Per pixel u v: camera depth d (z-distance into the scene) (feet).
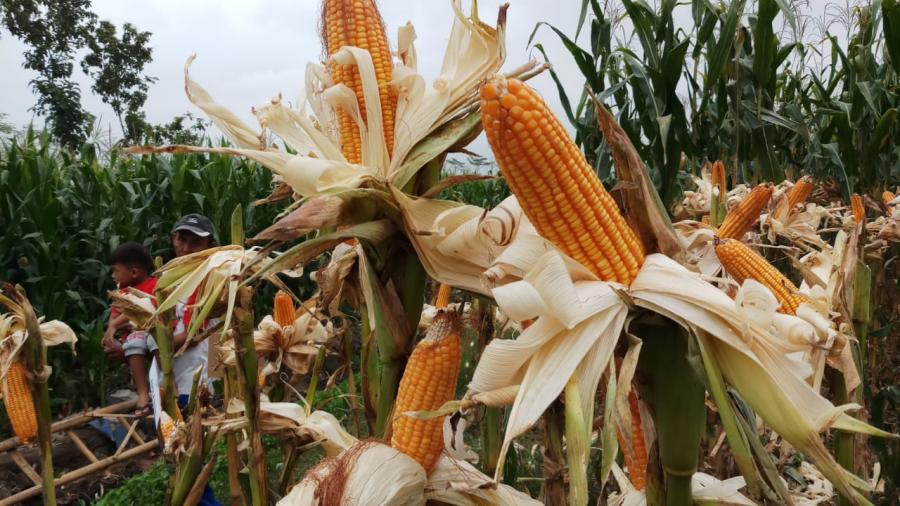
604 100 18.29
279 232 7.31
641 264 5.90
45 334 12.34
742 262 7.80
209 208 35.55
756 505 6.74
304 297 37.11
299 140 8.59
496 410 10.21
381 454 6.62
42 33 119.34
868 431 5.27
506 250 6.06
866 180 19.72
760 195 9.91
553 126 5.17
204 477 9.13
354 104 8.07
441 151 7.91
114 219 32.89
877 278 16.25
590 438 5.25
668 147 18.06
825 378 8.86
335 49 8.59
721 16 19.60
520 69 8.49
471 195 48.83
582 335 5.48
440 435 6.78
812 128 24.85
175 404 10.48
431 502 7.07
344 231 7.43
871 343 14.73
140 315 10.63
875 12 19.29
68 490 21.85
